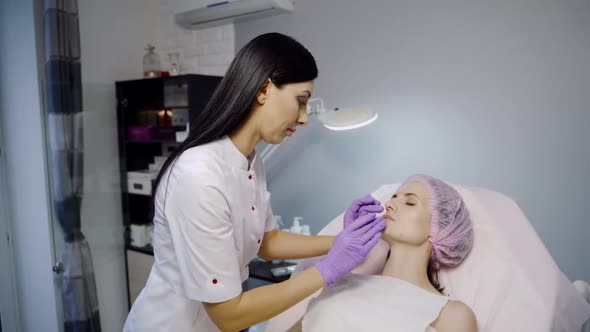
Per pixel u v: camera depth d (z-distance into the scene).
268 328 1.19
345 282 1.10
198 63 2.42
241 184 0.91
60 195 1.96
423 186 1.12
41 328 2.22
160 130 2.22
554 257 1.52
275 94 0.83
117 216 2.42
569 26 1.40
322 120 1.46
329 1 1.91
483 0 1.55
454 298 1.11
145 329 0.97
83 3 2.18
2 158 2.18
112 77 2.35
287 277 1.78
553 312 1.01
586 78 1.39
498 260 1.12
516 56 1.51
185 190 0.80
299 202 2.13
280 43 0.82
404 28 1.73
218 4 2.10
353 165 1.93
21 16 1.98
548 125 1.48
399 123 1.79
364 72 1.85
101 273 2.36
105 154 2.34
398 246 1.11
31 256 2.19
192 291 0.81
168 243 0.90
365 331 0.97
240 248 0.95
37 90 1.98
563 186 1.47
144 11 2.50
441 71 1.67
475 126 1.62
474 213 1.24
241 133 0.89
